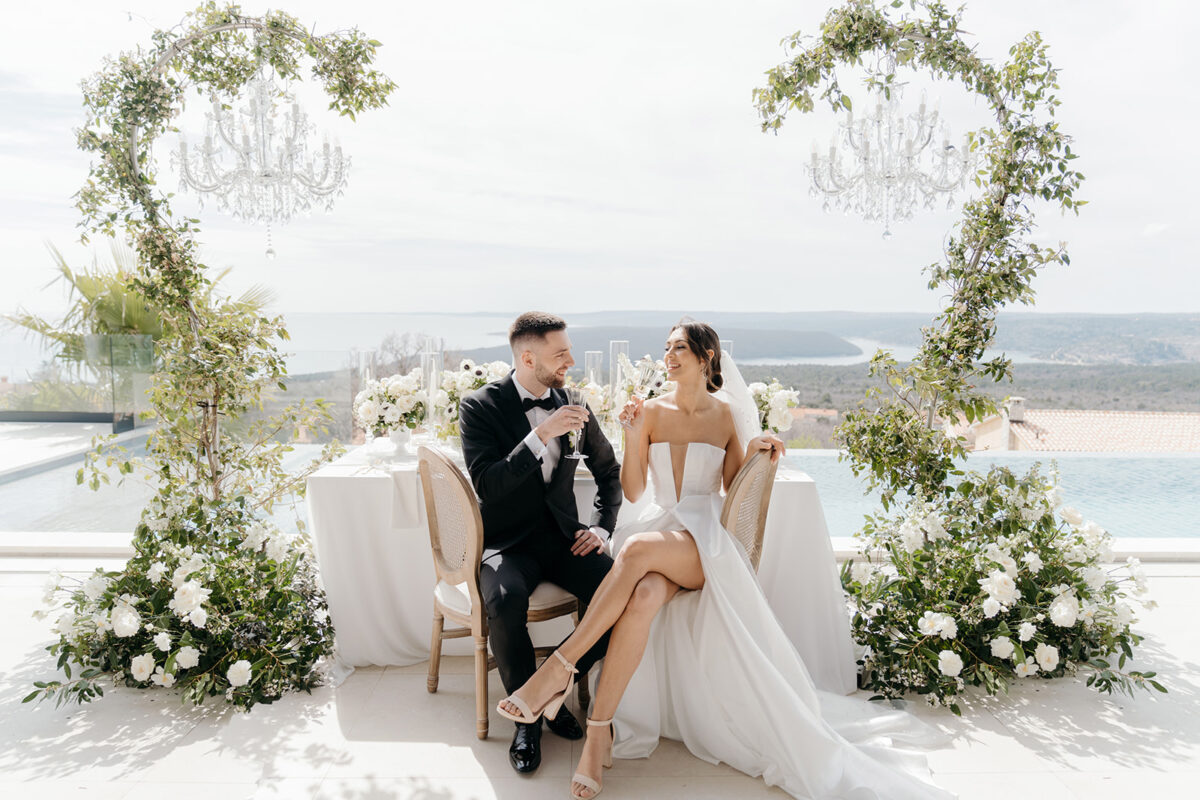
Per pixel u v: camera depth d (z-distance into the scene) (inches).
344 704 107.8
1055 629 118.1
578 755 95.5
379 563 119.6
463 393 128.5
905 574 122.1
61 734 98.6
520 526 105.6
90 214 132.6
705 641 94.4
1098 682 111.1
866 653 120.5
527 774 90.6
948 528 127.6
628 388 132.3
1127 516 243.9
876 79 135.0
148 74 130.4
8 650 122.8
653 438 109.9
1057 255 129.0
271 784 87.7
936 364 134.5
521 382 108.9
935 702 108.4
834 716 101.4
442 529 105.3
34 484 218.1
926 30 130.8
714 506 103.7
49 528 186.2
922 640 111.9
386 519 118.7
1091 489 269.9
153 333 284.5
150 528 124.3
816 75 134.6
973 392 132.0
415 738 98.7
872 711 104.5
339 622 118.6
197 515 126.5
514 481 99.3
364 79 141.5
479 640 97.5
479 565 97.7
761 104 140.0
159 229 133.2
